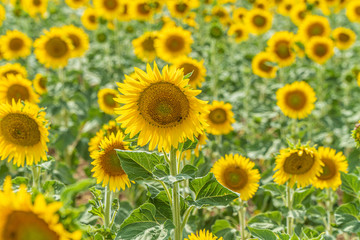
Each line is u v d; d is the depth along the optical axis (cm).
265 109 746
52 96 688
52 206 150
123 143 309
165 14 1084
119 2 873
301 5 946
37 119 320
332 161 395
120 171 308
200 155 459
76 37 698
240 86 882
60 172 552
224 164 400
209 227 502
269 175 555
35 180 375
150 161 262
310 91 563
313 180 383
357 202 398
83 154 658
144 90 251
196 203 265
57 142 646
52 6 1270
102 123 676
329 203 470
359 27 1320
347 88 820
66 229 158
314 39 687
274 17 1322
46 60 639
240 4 1424
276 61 709
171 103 247
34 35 1070
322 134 683
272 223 418
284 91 566
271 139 723
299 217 396
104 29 1000
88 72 856
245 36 940
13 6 1160
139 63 862
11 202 149
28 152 324
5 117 317
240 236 443
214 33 752
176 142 253
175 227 259
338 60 1077
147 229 257
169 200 281
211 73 787
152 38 690
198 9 1000
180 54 620
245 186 396
